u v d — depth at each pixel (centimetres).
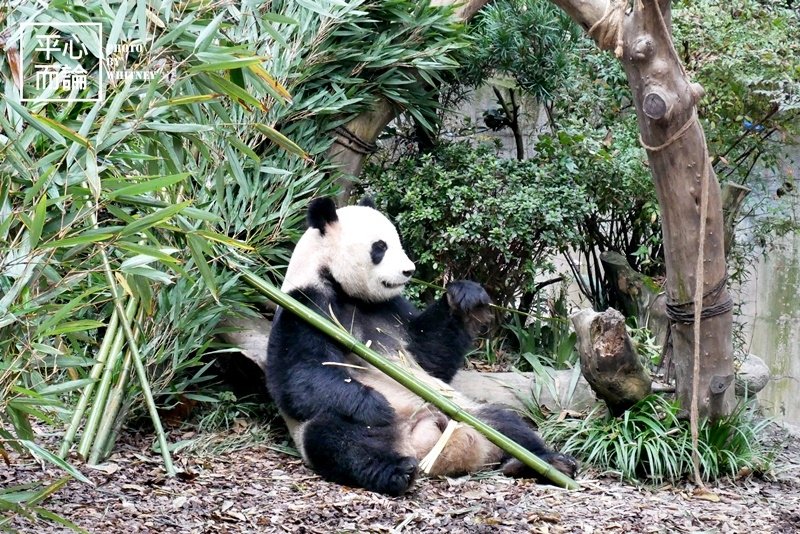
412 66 1215
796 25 1524
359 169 1270
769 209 1542
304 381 965
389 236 1028
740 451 1033
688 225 988
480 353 1349
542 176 1314
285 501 845
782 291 1739
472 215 1274
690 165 973
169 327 1049
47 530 708
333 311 1026
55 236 540
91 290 588
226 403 1137
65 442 907
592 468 1006
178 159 655
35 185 510
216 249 1021
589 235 1449
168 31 604
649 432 1001
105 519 748
